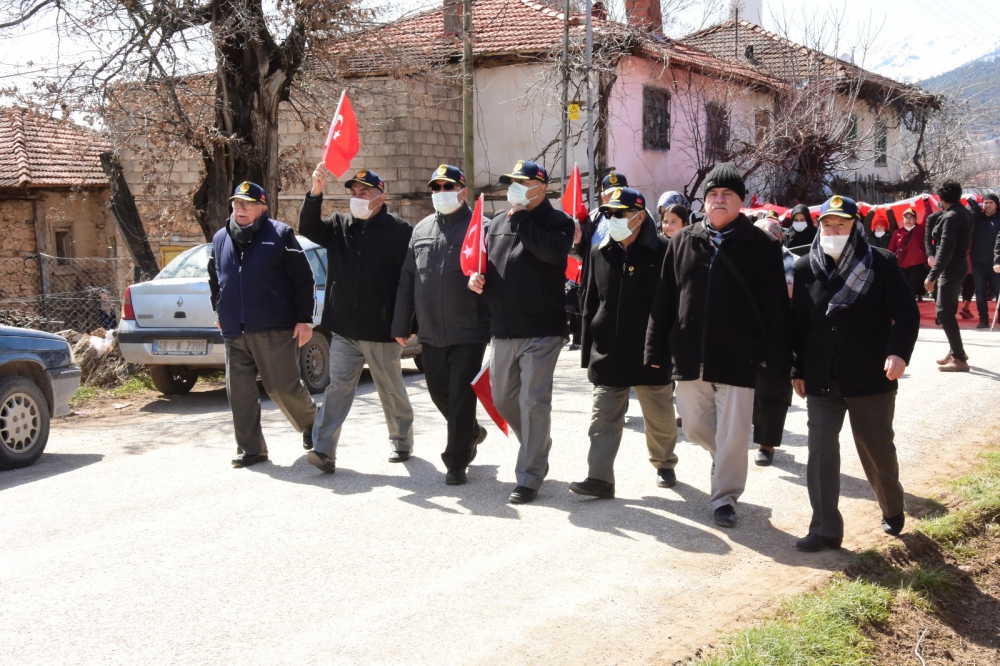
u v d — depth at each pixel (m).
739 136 25.02
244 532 5.37
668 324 5.52
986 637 4.43
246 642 3.95
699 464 6.81
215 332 9.72
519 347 5.92
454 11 21.56
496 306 5.92
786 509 5.79
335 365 6.66
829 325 4.97
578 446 7.42
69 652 3.88
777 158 23.52
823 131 24.12
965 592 4.88
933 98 31.28
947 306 10.52
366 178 6.53
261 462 7.09
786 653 3.80
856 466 6.86
